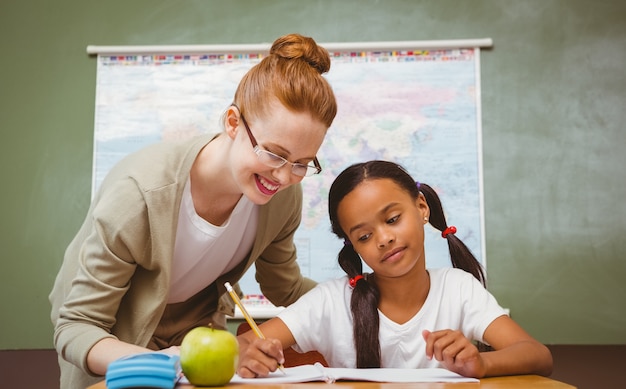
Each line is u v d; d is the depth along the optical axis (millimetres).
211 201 1382
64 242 3021
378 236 1312
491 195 3000
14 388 2627
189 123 3076
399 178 1382
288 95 1155
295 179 1218
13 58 3145
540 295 2938
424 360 1359
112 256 1256
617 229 2973
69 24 3156
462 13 3102
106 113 3088
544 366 1146
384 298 1416
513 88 3057
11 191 3061
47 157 3078
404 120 3035
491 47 3076
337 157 3023
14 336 2961
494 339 1312
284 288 1735
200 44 3121
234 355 933
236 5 3141
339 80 3062
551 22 3088
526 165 3012
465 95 3045
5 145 3088
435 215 1600
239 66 3094
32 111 3107
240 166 1226
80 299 1244
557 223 2979
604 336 2912
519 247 2967
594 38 3078
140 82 3100
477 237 2971
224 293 1552
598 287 2936
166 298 1344
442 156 3014
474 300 1376
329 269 2963
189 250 1398
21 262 3010
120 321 1360
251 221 1462
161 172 1314
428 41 3061
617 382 2482
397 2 3115
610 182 2998
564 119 3037
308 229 2988
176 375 925
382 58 3066
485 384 934
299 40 1230
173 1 3152
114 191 1298
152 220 1280
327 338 1410
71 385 1378
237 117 1237
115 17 3156
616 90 3051
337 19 3111
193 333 941
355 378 977
